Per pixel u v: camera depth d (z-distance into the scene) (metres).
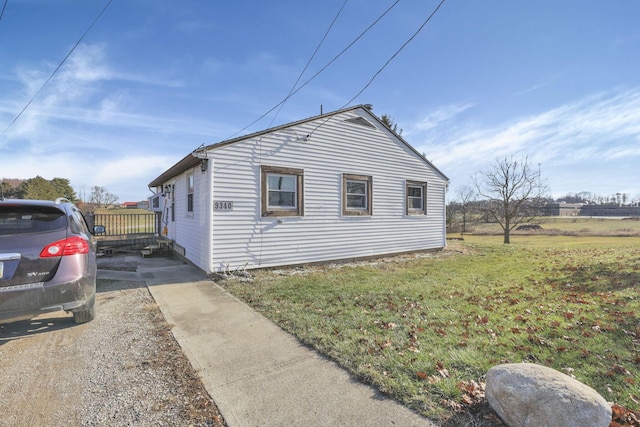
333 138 9.20
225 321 4.23
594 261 9.34
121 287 6.19
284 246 8.23
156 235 13.95
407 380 2.62
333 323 4.05
